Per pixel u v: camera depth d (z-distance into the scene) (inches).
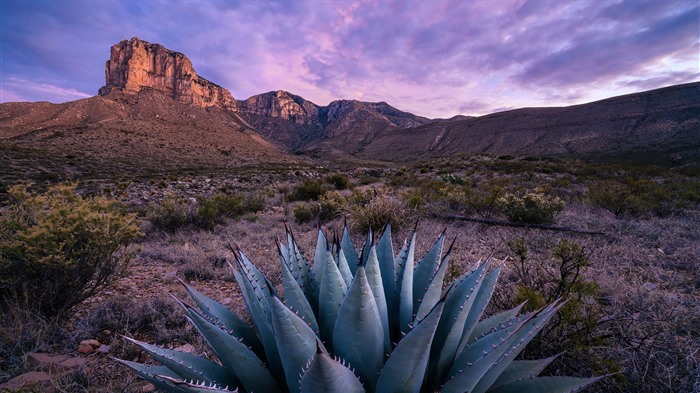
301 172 2089.1
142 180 1530.5
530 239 281.4
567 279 138.4
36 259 141.8
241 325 81.7
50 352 131.3
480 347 68.9
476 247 264.8
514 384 69.7
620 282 175.9
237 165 4094.5
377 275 68.9
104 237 159.3
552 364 105.8
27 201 163.8
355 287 57.6
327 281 69.8
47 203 167.3
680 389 90.7
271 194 833.5
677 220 340.2
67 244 152.8
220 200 500.7
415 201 398.6
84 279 158.7
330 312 69.7
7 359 124.2
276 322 55.9
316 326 69.6
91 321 155.9
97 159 3002.0
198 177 1636.3
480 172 1417.3
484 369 59.3
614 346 110.7
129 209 550.9
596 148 4869.6
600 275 183.5
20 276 148.3
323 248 89.0
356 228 345.4
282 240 319.6
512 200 344.8
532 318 63.6
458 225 343.6
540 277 149.1
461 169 1681.8
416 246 271.1
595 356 102.8
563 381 66.7
